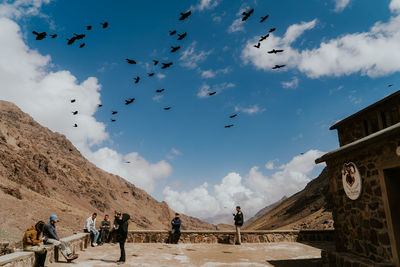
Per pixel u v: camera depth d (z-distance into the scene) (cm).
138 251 1080
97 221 10106
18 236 5053
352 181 696
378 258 593
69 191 16938
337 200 781
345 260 660
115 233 1342
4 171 10131
